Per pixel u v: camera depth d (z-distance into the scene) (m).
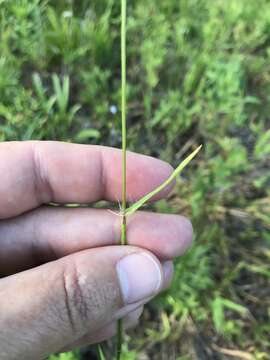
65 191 0.10
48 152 0.10
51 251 0.10
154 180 0.10
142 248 0.09
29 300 0.07
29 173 0.10
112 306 0.08
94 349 0.12
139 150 0.15
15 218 0.10
